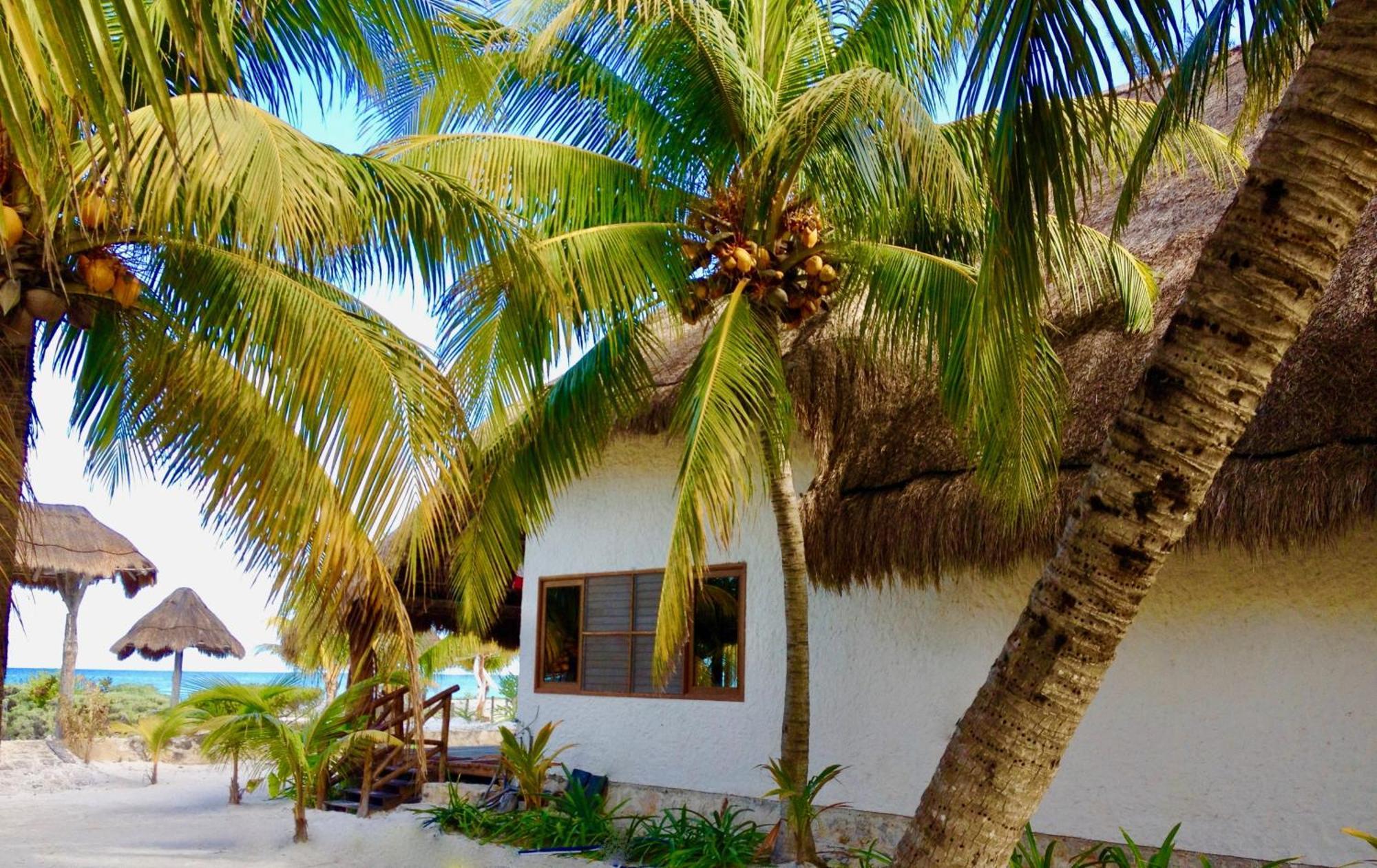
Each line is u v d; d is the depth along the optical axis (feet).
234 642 75.87
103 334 20.04
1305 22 18.12
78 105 8.59
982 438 23.53
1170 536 11.56
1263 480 20.97
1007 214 14.35
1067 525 12.13
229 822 38.75
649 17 25.20
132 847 34.06
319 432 18.52
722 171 27.63
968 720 12.26
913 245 28.40
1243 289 11.43
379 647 22.02
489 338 24.38
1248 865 24.18
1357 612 23.53
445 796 41.50
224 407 19.57
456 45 21.80
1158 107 18.84
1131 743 26.43
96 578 61.11
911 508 26.32
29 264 16.56
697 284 27.32
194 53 9.15
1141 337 25.59
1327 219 11.35
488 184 26.94
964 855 11.77
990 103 14.20
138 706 81.20
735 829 31.71
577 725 39.42
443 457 19.67
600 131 28.76
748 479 24.30
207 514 19.85
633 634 38.45
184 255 18.71
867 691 31.65
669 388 34.71
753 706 34.24
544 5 25.22
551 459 30.30
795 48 27.94
